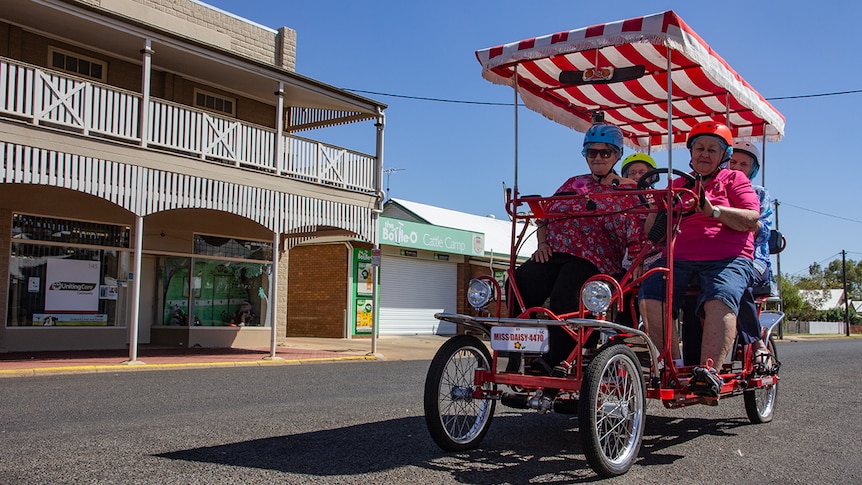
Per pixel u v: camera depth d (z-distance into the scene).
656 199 5.01
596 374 4.24
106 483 4.06
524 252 29.83
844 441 5.67
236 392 8.59
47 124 12.34
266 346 18.16
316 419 6.38
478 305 5.08
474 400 5.35
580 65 5.85
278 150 15.10
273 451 4.95
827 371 12.33
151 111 12.98
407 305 25.19
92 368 11.34
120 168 12.37
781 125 7.27
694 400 5.05
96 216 14.95
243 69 14.49
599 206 5.30
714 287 5.09
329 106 17.94
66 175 11.61
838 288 95.88
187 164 13.38
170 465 4.51
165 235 16.17
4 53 13.02
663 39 4.74
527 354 5.11
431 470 4.45
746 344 5.90
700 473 4.54
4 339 13.50
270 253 18.50
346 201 16.50
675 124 7.63
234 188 14.19
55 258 14.30
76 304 14.64
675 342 5.35
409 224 24.52
